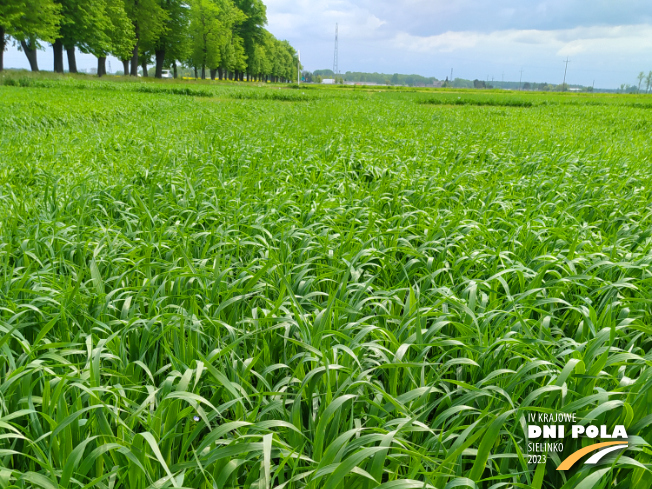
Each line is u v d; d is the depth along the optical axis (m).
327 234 3.76
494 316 2.32
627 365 2.12
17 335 2.10
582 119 19.66
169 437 1.63
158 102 19.64
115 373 1.87
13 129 11.05
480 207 4.86
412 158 7.80
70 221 4.14
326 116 16.72
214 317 2.37
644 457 1.60
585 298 2.57
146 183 5.81
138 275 3.11
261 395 1.75
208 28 59.53
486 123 16.06
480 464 1.44
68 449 1.54
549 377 2.01
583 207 4.72
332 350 2.03
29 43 35.19
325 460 1.34
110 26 38.38
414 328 2.41
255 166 7.06
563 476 1.65
